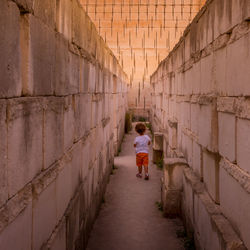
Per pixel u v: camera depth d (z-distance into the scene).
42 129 2.37
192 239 4.28
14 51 1.83
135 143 8.14
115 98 10.72
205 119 3.79
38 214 2.27
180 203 5.42
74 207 3.45
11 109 1.78
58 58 2.77
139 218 5.46
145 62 17.88
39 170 2.32
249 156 2.45
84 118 4.14
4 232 1.70
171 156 6.70
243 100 2.54
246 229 2.49
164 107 9.48
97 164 5.47
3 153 1.68
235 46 2.71
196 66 4.42
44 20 2.36
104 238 4.67
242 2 2.48
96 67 5.16
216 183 3.46
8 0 1.73
